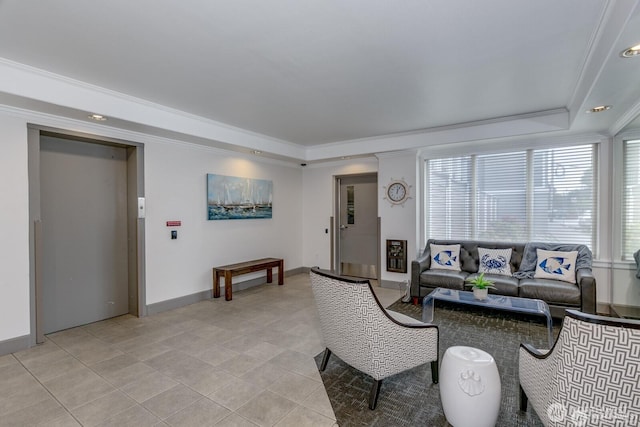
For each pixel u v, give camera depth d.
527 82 2.96
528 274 4.04
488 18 1.96
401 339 2.14
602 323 1.24
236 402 2.16
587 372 1.30
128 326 3.58
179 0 1.76
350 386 2.37
